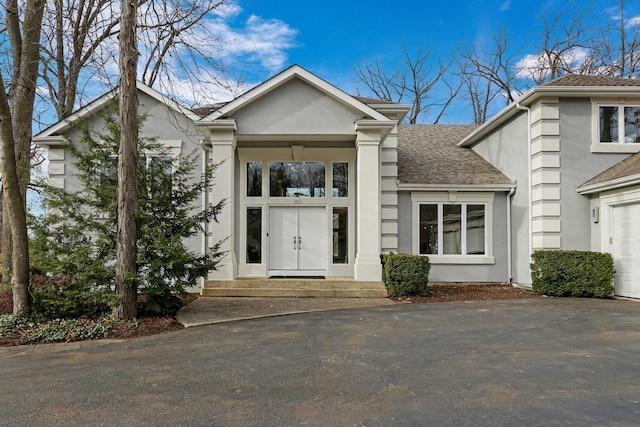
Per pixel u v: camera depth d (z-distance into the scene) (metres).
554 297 10.27
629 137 11.31
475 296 10.32
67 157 11.59
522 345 5.66
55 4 10.25
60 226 7.73
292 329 6.74
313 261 12.23
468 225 12.88
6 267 9.09
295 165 12.48
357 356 5.17
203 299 9.74
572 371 4.55
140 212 7.41
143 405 3.66
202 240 11.54
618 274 10.30
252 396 3.86
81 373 4.59
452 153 15.33
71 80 11.98
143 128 11.69
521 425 3.24
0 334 6.30
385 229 12.39
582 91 10.97
